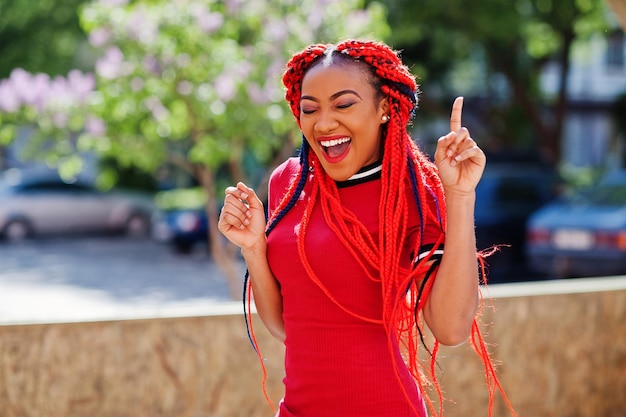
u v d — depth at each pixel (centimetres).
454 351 415
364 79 212
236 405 399
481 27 1622
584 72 2919
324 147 214
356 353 211
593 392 435
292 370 220
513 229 1205
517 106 2153
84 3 1719
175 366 393
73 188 1873
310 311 215
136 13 671
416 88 222
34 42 1744
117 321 387
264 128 711
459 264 199
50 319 383
